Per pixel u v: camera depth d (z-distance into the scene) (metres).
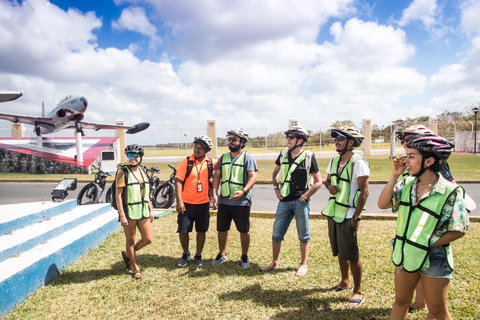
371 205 7.64
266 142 26.00
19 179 13.41
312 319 2.75
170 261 4.16
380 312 2.83
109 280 3.59
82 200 7.73
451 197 1.90
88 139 20.83
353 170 3.00
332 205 3.15
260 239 4.98
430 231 1.94
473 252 4.10
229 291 3.30
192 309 2.96
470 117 35.56
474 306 2.85
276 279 3.56
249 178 3.93
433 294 1.98
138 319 2.80
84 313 2.90
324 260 4.04
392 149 21.41
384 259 3.99
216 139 23.66
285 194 3.70
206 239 5.05
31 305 3.03
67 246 3.99
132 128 22.52
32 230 4.24
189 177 4.04
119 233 5.38
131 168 3.70
